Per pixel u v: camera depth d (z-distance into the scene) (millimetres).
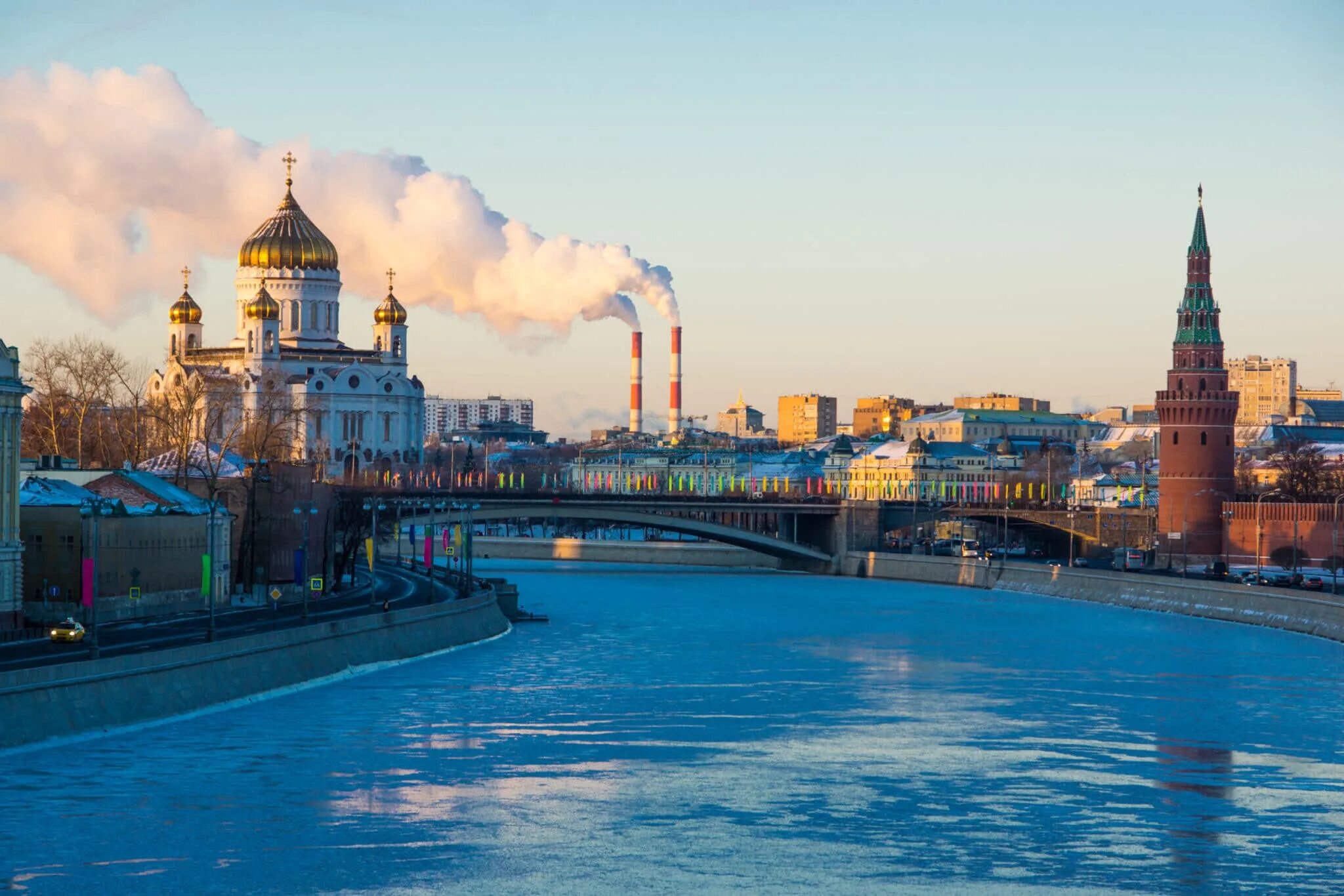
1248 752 151625
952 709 173500
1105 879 113875
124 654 156375
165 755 139875
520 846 118812
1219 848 120750
